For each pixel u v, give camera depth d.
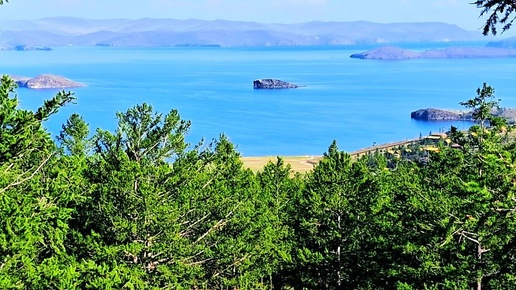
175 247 19.62
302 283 33.56
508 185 9.94
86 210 19.09
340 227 28.27
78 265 16.23
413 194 21.53
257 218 29.39
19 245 11.43
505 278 17.27
